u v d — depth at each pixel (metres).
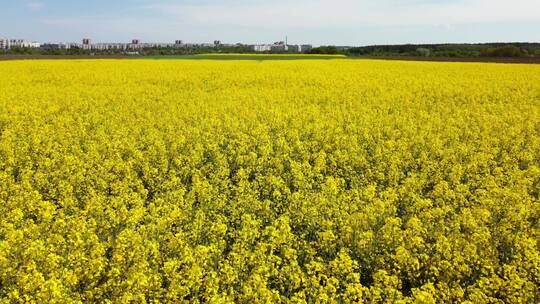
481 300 5.80
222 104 20.67
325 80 29.86
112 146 12.98
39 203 8.54
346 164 12.29
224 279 6.36
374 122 16.94
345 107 20.75
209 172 11.74
